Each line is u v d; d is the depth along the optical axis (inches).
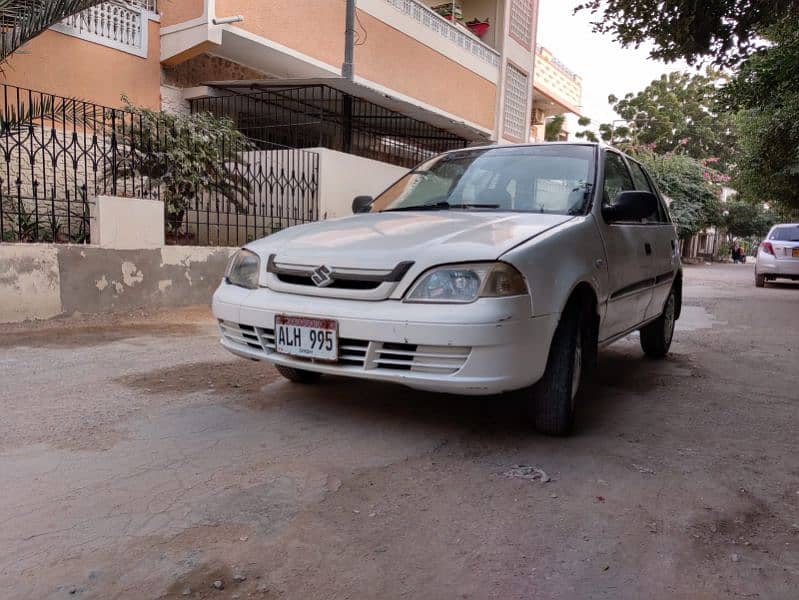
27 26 262.1
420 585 79.2
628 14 252.4
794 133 432.8
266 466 112.5
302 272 128.4
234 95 434.0
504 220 139.4
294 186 370.9
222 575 79.4
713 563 87.0
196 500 98.6
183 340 223.9
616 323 163.6
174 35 398.3
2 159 293.9
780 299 468.1
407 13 569.6
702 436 139.8
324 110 501.4
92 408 142.2
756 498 108.2
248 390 160.7
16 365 179.6
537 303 118.3
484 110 720.3
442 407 151.1
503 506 101.0
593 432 139.1
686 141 1438.2
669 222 225.3
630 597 78.5
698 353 241.8
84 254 255.9
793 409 163.5
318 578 79.7
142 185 298.8
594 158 167.8
